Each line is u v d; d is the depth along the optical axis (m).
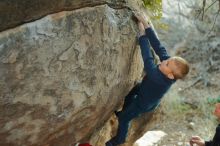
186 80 10.18
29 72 2.82
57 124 3.19
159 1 4.96
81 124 3.50
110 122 4.42
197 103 9.23
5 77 2.71
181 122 8.60
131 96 4.09
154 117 5.02
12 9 2.67
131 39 3.65
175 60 3.70
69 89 3.10
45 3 2.81
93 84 3.29
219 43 10.77
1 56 2.66
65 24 2.95
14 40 2.70
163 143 7.60
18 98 2.83
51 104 3.04
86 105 3.32
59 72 2.98
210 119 8.68
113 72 3.50
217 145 3.67
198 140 3.85
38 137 3.14
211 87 9.86
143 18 3.75
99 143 4.32
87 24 3.10
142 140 7.45
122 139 4.04
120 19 3.49
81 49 3.08
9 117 2.86
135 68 3.97
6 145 3.00
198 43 10.88
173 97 9.16
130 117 3.96
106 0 3.31
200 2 10.90
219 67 10.48
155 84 3.70
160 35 11.01
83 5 3.06
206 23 11.02
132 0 3.82
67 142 3.54
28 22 2.77
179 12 11.31
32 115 2.97
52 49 2.90
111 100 3.72
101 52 3.27
